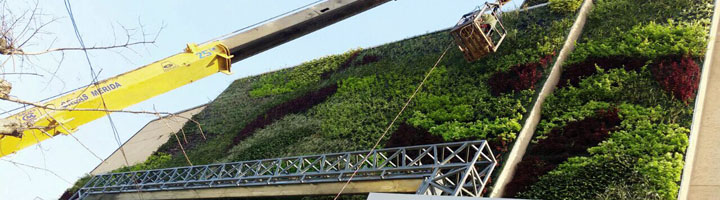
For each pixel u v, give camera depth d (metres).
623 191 16.17
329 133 26.11
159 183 22.45
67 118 16.69
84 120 17.19
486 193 17.70
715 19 23.91
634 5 26.00
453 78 25.72
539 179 18.08
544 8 27.62
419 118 23.97
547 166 18.61
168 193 22.33
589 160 17.97
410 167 17.05
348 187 18.50
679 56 21.78
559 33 25.06
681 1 24.83
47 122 16.30
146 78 18.12
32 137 16.11
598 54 23.47
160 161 31.28
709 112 19.92
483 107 22.73
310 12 19.72
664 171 16.59
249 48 20.12
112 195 24.06
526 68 23.62
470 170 15.57
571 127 20.08
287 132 27.92
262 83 36.12
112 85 17.70
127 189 23.67
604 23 25.64
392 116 25.22
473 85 24.48
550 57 23.78
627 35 23.77
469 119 22.50
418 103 25.17
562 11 26.62
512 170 18.98
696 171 17.45
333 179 18.42
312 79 33.19
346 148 24.30
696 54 21.62
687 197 16.56
